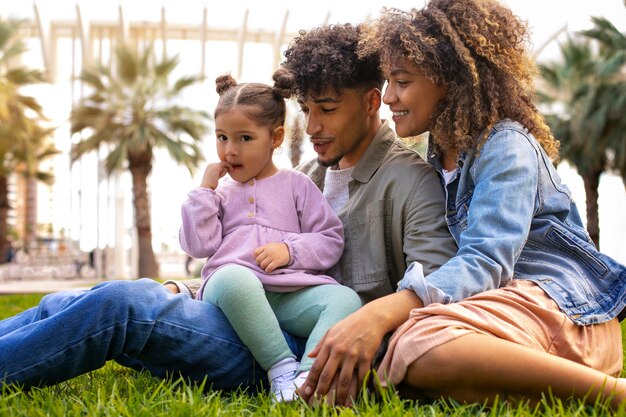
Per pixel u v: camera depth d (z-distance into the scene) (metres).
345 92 2.38
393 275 2.35
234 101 2.28
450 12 2.22
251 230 2.28
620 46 18.80
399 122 2.29
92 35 25.75
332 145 2.43
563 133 19.22
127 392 2.11
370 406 1.74
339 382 1.80
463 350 1.71
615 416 1.57
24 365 1.87
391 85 2.27
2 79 22.50
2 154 23.48
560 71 19.72
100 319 1.90
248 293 2.03
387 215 2.33
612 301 2.03
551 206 2.13
